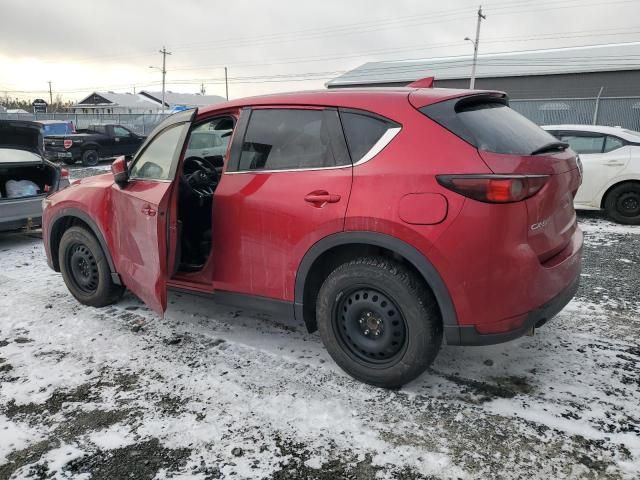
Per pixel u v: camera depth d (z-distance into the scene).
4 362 3.25
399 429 2.48
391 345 2.71
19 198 6.11
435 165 2.47
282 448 2.38
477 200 2.36
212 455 2.34
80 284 4.20
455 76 34.25
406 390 2.81
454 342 2.54
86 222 3.94
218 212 3.20
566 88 31.03
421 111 2.63
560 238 2.73
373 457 2.30
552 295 2.59
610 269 4.94
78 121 32.81
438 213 2.42
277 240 2.96
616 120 18.50
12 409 2.73
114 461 2.31
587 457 2.25
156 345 3.45
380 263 2.66
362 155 2.71
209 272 3.46
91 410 2.71
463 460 2.26
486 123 2.64
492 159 2.39
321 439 2.43
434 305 2.60
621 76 29.42
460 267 2.42
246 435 2.47
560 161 2.67
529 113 19.72
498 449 2.32
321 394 2.80
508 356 3.16
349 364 2.88
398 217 2.51
